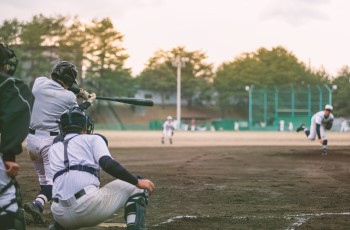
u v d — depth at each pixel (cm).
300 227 652
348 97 7938
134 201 485
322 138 1988
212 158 1838
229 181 1144
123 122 8912
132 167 1488
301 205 829
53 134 683
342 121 6856
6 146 374
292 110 7119
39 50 7112
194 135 4544
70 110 509
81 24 7662
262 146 2659
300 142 3250
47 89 681
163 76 9506
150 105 633
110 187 487
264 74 9538
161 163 1631
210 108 9950
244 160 1748
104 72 8062
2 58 403
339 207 812
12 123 374
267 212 764
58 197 480
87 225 489
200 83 9594
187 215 735
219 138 3875
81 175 478
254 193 961
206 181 1142
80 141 488
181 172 1340
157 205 823
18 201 394
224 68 9956
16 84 382
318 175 1280
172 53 9769
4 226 383
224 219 705
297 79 9644
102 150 478
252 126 7075
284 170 1406
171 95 9900
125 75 8225
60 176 482
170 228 645
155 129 7781
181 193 955
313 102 7256
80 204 472
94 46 7950
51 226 514
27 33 6994
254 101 7581
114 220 702
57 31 7431
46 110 678
